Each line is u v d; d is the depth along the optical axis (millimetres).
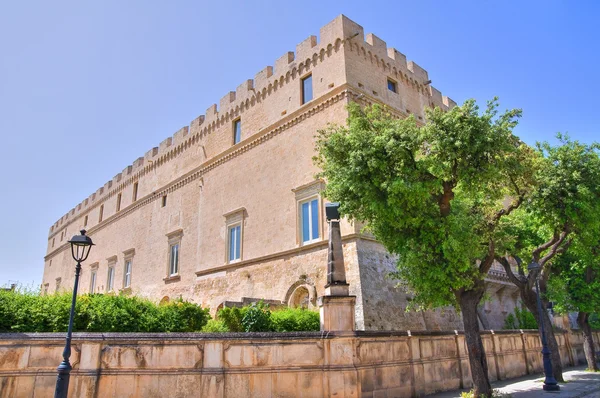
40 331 12141
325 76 23406
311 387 12289
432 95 28625
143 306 13977
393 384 13781
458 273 13359
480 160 13211
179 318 14203
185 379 11672
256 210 25750
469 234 13297
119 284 39438
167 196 35562
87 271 46906
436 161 13328
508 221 20688
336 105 22219
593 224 17156
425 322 21078
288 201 23656
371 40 24750
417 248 13484
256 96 28109
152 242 36000
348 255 19875
